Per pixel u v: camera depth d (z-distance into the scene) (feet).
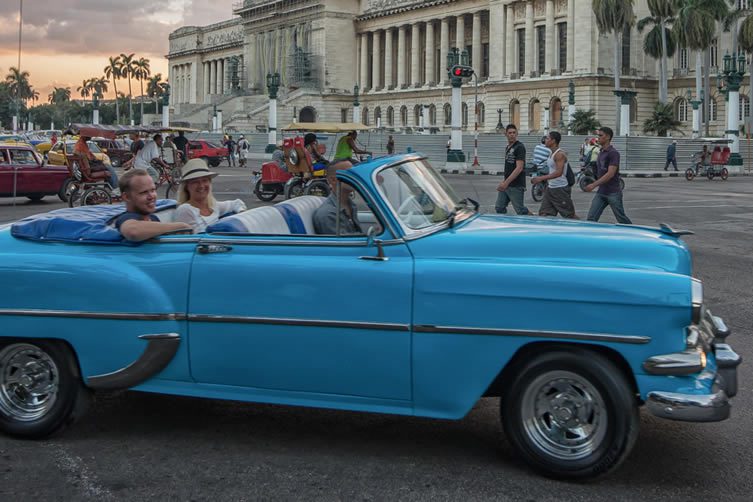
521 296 15.40
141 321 17.30
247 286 16.85
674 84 222.28
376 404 16.51
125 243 18.06
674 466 16.44
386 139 210.38
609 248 16.17
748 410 19.98
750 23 177.78
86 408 18.31
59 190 74.90
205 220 20.40
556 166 43.57
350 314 16.24
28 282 17.87
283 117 298.97
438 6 279.90
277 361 16.76
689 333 15.25
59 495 15.19
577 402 15.49
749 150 159.84
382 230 16.57
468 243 16.44
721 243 49.52
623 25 192.65
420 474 16.01
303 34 322.14
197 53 426.51
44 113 555.28
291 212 19.56
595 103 217.36
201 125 331.57
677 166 153.89
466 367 15.74
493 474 15.99
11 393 18.29
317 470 16.26
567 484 15.49
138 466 16.56
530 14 237.45
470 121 270.05
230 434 18.39
